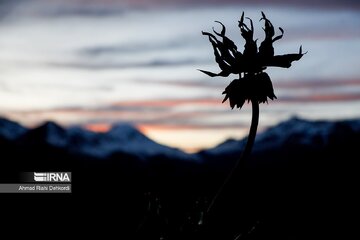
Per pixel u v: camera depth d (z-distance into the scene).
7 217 25.80
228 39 11.66
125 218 11.45
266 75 11.64
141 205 11.49
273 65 11.61
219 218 10.84
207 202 11.13
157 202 11.13
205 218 10.83
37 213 25.02
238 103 11.56
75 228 14.70
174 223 10.86
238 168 11.57
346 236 25.45
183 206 10.99
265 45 11.60
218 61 11.65
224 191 11.28
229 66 11.63
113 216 11.69
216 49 11.67
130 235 11.15
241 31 11.73
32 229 19.97
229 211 10.98
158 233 10.84
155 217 10.99
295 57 11.54
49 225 18.72
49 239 16.94
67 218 18.20
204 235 10.72
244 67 11.59
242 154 11.60
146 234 10.91
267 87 11.55
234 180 11.45
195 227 10.77
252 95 11.54
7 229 21.70
